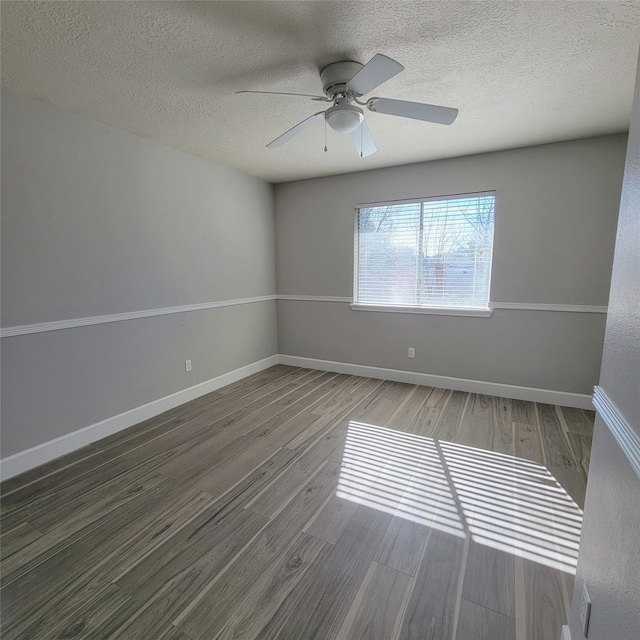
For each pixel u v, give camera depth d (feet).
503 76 6.37
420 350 12.51
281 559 5.14
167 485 6.88
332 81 5.93
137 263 9.41
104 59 5.76
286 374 13.94
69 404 8.11
